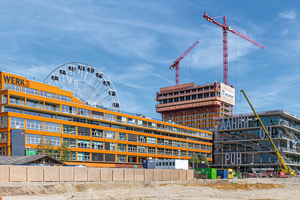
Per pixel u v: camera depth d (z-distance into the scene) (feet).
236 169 586.45
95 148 404.77
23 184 191.83
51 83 431.43
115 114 446.19
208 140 636.89
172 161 369.50
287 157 550.77
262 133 550.77
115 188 234.99
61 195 189.57
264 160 549.54
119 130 442.50
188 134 581.12
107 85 483.92
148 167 388.57
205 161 536.01
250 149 568.00
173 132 544.21
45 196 181.47
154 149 497.05
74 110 390.83
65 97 392.27
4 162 248.73
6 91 329.31
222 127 607.78
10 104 329.31
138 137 472.85
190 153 572.92
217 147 615.98
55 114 375.45
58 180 221.25
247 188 273.54
